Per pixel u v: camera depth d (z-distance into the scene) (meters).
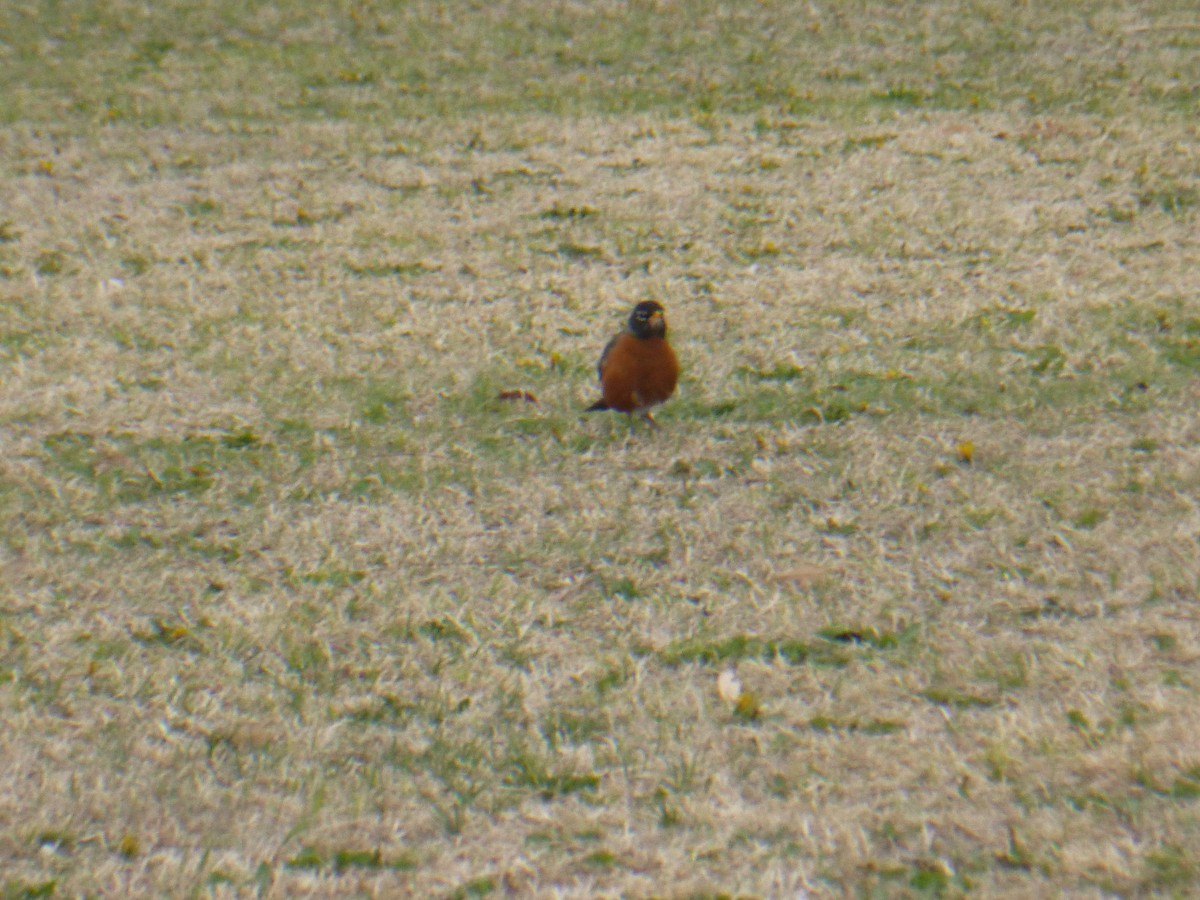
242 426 11.71
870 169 18.91
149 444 11.39
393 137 21.34
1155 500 9.87
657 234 16.77
